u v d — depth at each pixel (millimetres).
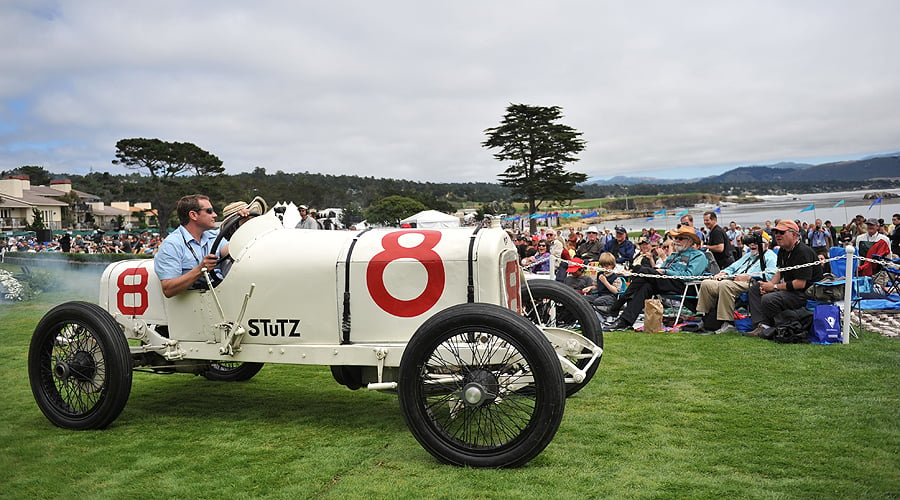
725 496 3188
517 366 3797
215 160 76938
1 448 4098
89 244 36750
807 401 4836
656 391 5215
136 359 4789
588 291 9594
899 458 3676
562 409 3477
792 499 3143
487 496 3221
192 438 4250
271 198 81000
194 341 4586
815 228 18219
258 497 3268
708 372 5824
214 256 4367
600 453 3818
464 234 4215
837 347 6758
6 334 8758
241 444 4105
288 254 4332
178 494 3320
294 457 3846
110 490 3387
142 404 5129
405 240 4238
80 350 4566
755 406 4746
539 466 3621
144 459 3859
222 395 5371
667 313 8656
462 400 3641
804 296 7238
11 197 70188
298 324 4293
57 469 3715
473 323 3572
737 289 7711
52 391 4660
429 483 3404
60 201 82812
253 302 4359
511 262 4398
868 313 8844
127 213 95562
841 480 3367
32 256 25859
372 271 4156
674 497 3184
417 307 4105
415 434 3684
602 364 6227
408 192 90438
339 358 4172
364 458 3811
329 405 5020
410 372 3652
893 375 5570
